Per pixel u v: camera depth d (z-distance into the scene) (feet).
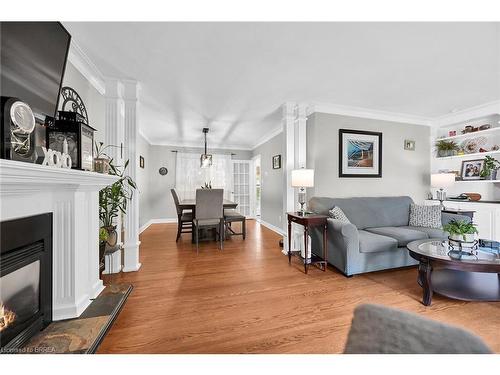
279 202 16.22
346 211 10.48
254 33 5.92
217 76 8.22
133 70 7.82
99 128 8.94
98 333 4.51
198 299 6.61
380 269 8.54
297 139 11.17
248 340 4.86
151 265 9.41
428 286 6.31
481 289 6.72
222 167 21.25
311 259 9.72
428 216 10.67
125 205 8.68
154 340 4.83
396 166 12.85
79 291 5.31
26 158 3.93
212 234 13.89
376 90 9.50
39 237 4.45
